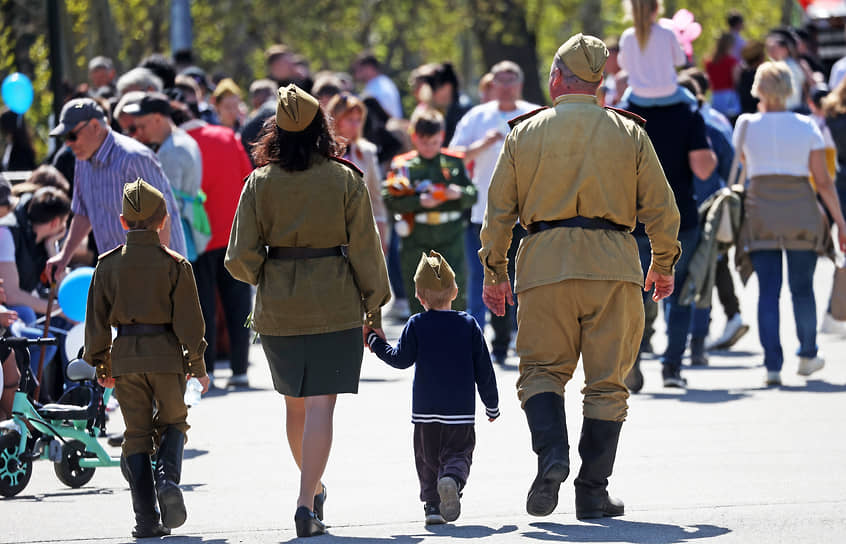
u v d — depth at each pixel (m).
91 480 21.11
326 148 16.50
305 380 16.34
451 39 92.81
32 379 20.98
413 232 31.14
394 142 40.03
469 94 105.69
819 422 23.42
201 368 17.30
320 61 94.44
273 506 18.36
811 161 27.27
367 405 26.69
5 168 35.88
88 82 60.06
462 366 17.12
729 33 46.66
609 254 16.31
